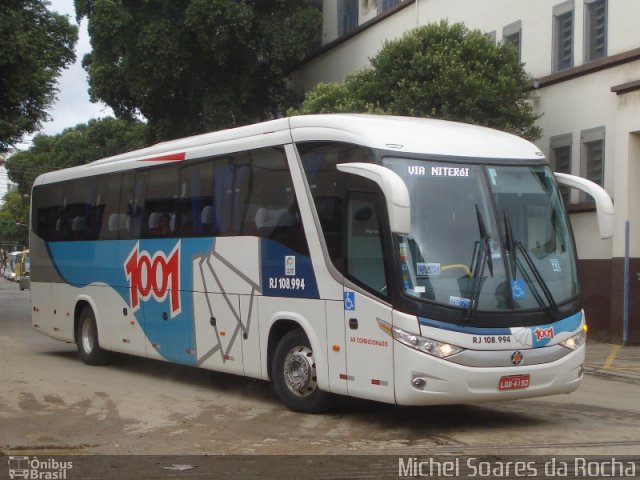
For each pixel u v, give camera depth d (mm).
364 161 8391
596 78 17609
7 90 21266
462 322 7934
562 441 7977
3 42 20500
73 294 14297
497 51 18328
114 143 47344
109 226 13242
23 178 51188
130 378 12367
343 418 9078
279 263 9516
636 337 16750
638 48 16500
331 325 8742
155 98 27484
